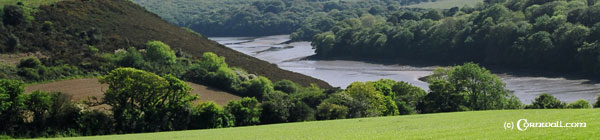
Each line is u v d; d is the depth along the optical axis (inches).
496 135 916.6
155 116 1893.5
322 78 4704.7
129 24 4092.0
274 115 2091.5
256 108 2086.6
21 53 2898.6
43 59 2800.2
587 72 3956.7
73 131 1734.7
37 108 1716.3
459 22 5856.3
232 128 1804.9
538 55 4421.8
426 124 1302.9
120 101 1919.3
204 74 3075.8
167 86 1946.4
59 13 3644.2
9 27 3129.9
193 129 1930.4
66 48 3112.7
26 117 1711.4
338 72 5108.3
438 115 1683.1
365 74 4842.5
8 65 2608.3
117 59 3043.8
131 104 1937.7
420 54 5856.3
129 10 4589.1
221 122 1969.7
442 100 2362.2
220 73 3006.9
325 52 6796.3
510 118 1284.4
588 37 4133.9
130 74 1926.7
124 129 1833.2
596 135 819.4
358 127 1374.3
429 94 2421.3
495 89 2337.6
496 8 5669.3
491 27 5128.0
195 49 3949.3
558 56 4281.5
